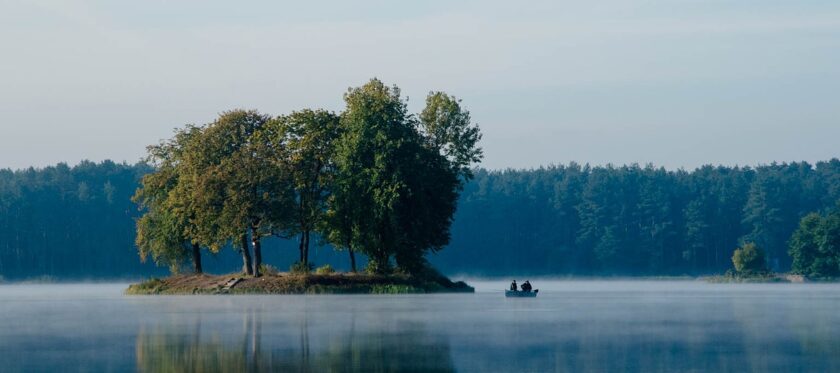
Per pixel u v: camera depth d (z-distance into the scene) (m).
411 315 184.12
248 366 109.94
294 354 120.56
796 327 157.00
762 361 112.81
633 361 113.19
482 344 131.12
